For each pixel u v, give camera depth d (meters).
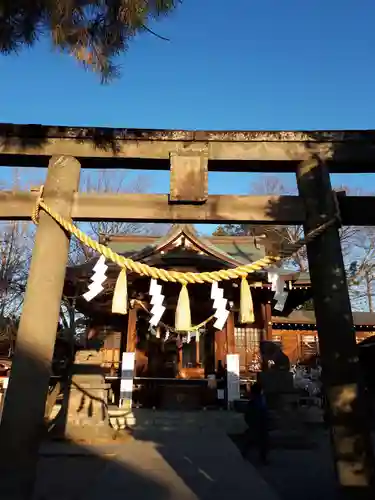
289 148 5.82
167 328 16.47
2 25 4.70
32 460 4.39
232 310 17.28
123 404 14.20
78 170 5.75
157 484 6.35
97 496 5.68
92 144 5.78
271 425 9.98
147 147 5.80
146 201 5.57
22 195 5.53
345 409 4.50
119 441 10.13
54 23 4.57
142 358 17.78
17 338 4.82
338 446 4.41
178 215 5.51
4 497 4.18
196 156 5.71
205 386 16.05
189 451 9.06
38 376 4.68
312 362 25.06
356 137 5.75
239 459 8.31
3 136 5.75
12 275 27.25
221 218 5.51
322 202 5.45
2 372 14.30
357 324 24.73
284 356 11.32
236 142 5.83
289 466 7.76
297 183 5.83
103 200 5.56
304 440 9.71
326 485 6.34
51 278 5.12
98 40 4.84
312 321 25.27
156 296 6.79
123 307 5.14
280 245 5.42
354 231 31.28
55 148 5.77
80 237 5.22
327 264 5.11
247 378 16.95
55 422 10.66
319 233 5.20
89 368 11.16
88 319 20.39
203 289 17.30
